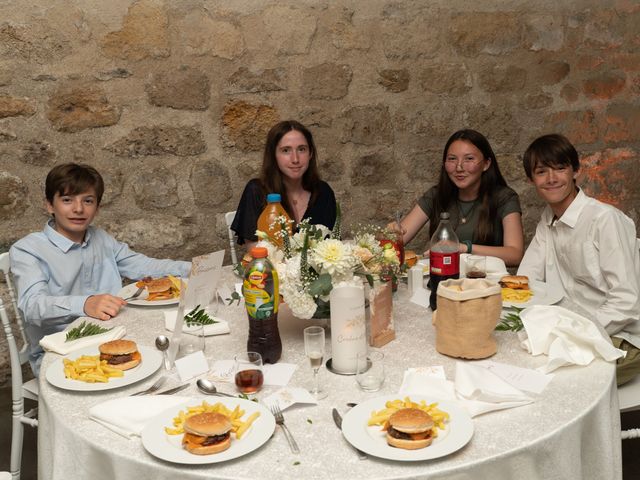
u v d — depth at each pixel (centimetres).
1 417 303
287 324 195
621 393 206
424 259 262
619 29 405
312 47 355
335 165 369
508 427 132
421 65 375
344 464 122
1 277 320
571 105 404
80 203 251
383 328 177
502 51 386
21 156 315
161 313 213
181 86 335
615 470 156
